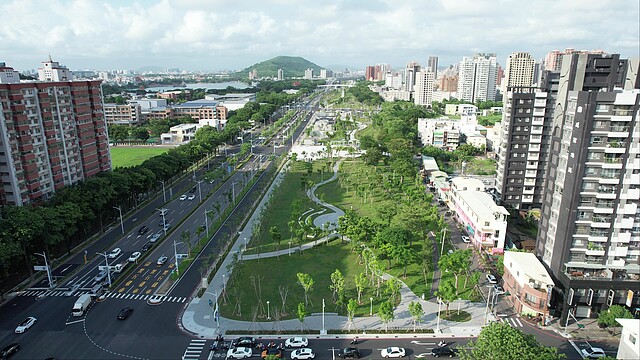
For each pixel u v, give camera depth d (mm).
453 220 173000
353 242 139250
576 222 105250
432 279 123625
